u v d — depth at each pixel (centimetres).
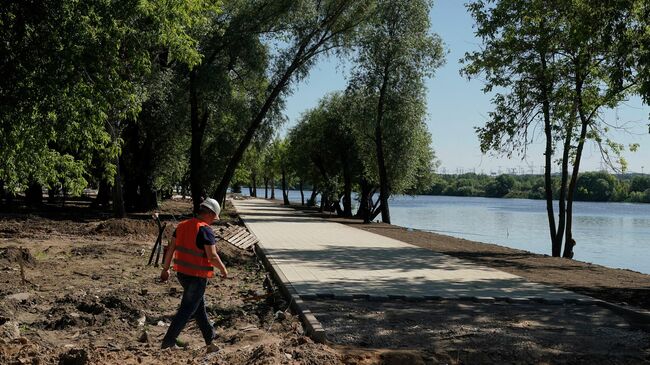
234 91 3412
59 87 948
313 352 663
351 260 1644
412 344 746
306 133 5453
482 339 779
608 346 763
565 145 2281
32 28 957
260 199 10012
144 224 2488
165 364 635
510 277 1388
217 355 675
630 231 4584
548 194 2359
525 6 2084
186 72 3247
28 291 1155
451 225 5094
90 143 1077
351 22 3388
